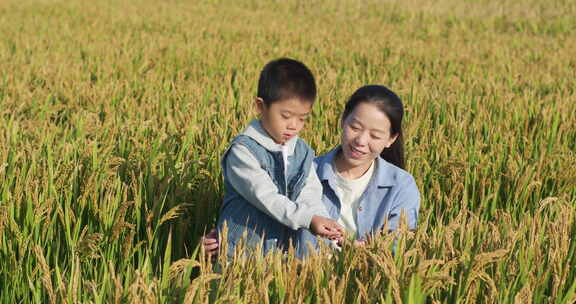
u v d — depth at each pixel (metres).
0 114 6.36
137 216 3.82
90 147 4.63
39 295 3.26
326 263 2.90
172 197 3.99
